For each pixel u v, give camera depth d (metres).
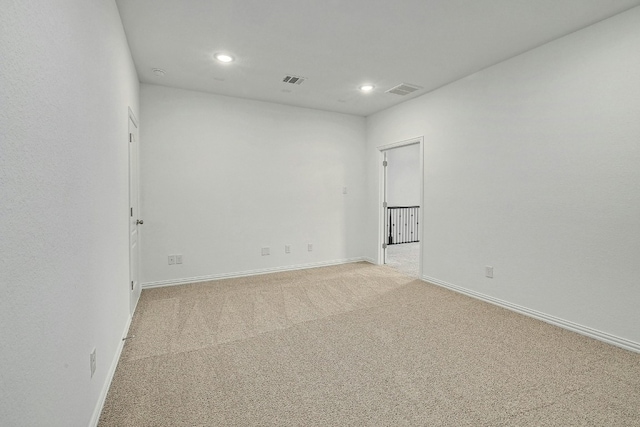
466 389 1.88
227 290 3.80
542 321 2.89
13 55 0.83
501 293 3.27
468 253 3.62
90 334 1.50
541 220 2.91
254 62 3.26
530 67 2.98
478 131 3.49
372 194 5.31
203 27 2.60
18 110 0.86
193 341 2.50
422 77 3.65
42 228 1.00
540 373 2.05
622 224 2.39
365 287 3.96
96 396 1.60
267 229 4.61
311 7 2.33
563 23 2.53
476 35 2.73
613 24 2.42
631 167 2.34
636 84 2.30
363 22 2.53
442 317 2.99
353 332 2.67
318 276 4.48
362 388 1.89
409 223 8.39
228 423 1.59
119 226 2.29
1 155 0.77
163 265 3.95
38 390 0.96
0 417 0.76
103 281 1.77
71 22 1.28
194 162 4.09
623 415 1.65
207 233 4.20
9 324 0.80
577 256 2.65
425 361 2.20
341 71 3.49
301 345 2.44
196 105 4.09
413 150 8.64
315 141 4.97
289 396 1.82
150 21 2.50
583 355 2.28
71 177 1.26
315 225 5.02
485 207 3.42
